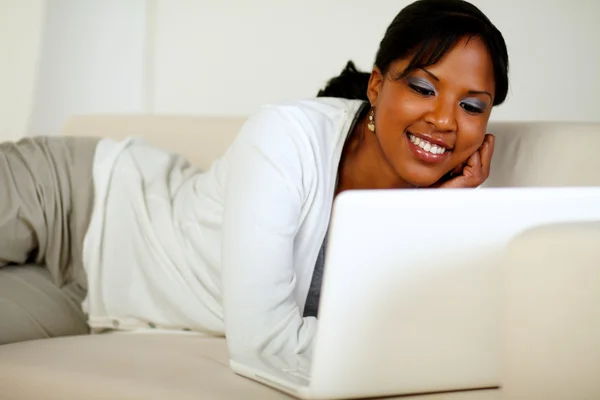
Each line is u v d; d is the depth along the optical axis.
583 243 0.85
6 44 3.31
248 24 3.01
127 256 1.74
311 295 1.50
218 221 1.61
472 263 1.03
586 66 2.43
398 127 1.41
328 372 1.06
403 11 1.43
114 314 1.74
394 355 1.06
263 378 1.21
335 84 1.73
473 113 1.40
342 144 1.48
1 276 1.78
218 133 2.13
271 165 1.37
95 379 1.26
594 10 2.40
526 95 2.51
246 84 3.05
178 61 3.21
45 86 3.30
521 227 1.03
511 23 2.50
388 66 1.43
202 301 1.62
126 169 1.80
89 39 3.30
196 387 1.19
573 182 1.51
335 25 2.80
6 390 1.35
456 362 1.08
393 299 1.03
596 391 0.87
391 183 1.50
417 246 1.02
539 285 0.87
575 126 1.57
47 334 1.74
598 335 0.85
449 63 1.37
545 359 0.87
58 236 1.80
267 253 1.33
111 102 3.32
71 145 1.88
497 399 1.10
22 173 1.79
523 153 1.61
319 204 1.43
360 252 1.01
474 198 1.01
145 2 3.26
